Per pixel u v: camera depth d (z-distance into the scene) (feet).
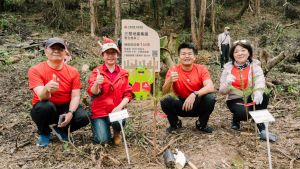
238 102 14.34
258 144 13.42
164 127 15.57
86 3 75.36
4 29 49.34
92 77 13.17
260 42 51.24
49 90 11.93
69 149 12.63
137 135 14.40
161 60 22.40
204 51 49.32
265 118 10.94
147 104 19.42
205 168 11.71
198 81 14.11
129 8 75.92
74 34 56.24
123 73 13.48
